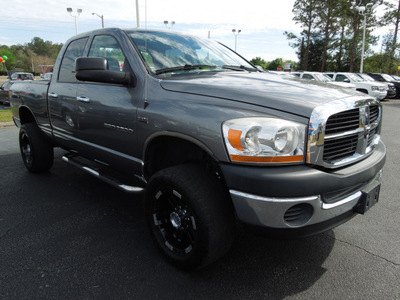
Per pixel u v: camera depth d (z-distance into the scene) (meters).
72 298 2.10
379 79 22.92
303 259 2.57
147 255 2.61
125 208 3.54
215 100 2.16
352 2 37.06
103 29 3.35
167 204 2.50
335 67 45.75
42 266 2.44
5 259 2.53
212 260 2.19
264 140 1.86
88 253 2.62
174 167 2.30
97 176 3.26
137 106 2.59
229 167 1.95
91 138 3.24
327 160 2.04
